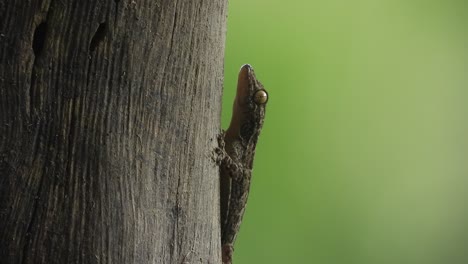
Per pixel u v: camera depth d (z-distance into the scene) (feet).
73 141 2.39
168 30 2.42
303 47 3.29
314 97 3.29
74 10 2.39
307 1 3.30
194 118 2.45
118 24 2.40
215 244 2.48
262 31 3.26
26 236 2.39
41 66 2.39
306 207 3.30
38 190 2.39
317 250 3.32
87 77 2.39
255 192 3.26
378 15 3.37
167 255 2.44
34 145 2.39
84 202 2.40
